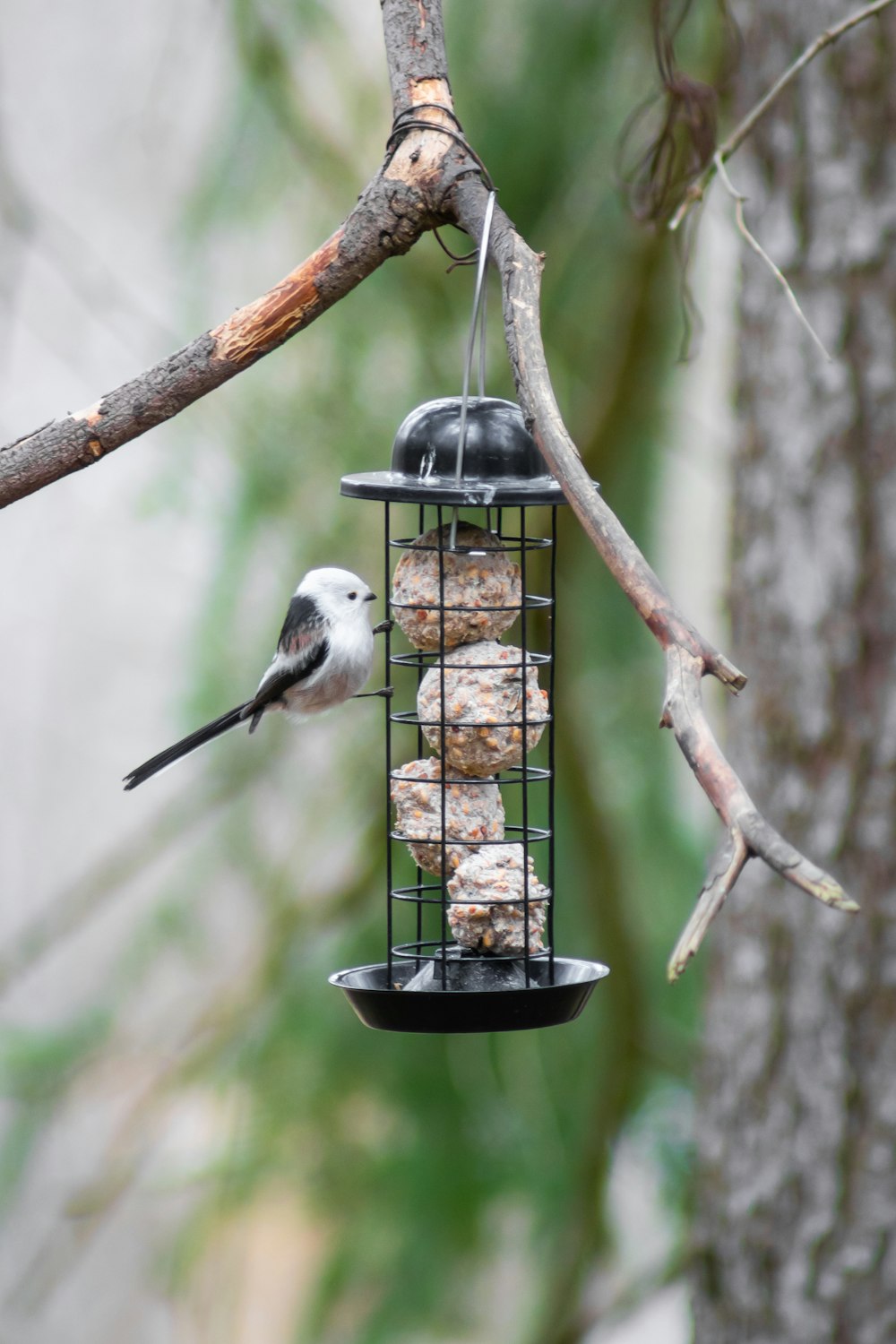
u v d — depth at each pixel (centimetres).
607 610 1217
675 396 1228
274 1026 1198
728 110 1048
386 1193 1158
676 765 1228
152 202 1312
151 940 1255
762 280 927
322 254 583
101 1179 1238
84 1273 1434
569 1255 1171
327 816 1231
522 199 1138
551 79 1116
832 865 899
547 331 1173
